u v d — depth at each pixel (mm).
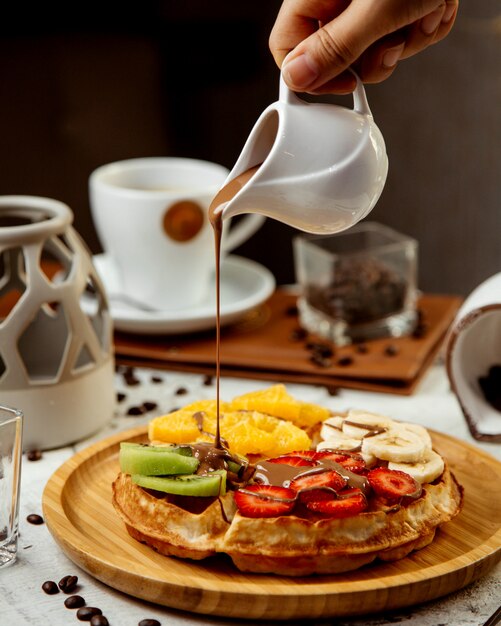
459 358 1036
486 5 1675
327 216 877
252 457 930
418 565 875
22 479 979
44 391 998
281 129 864
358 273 1182
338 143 864
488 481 967
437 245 1836
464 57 1711
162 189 1248
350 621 847
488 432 1031
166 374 1149
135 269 1201
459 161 1777
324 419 983
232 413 957
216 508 872
